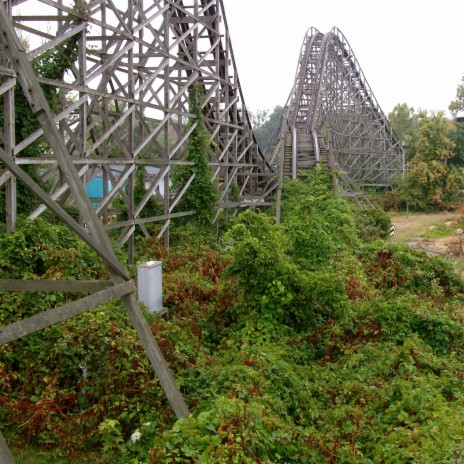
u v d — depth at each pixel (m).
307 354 9.18
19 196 10.77
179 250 15.77
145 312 9.16
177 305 10.84
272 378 7.27
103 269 10.70
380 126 44.78
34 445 6.60
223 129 23.55
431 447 5.64
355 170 42.66
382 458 5.89
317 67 37.19
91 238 5.75
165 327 8.70
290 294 9.50
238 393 6.55
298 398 7.25
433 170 41.06
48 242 10.06
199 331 9.69
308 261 11.05
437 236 27.61
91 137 15.79
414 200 40.94
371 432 6.47
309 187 21.92
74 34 10.95
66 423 6.68
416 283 13.60
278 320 9.70
